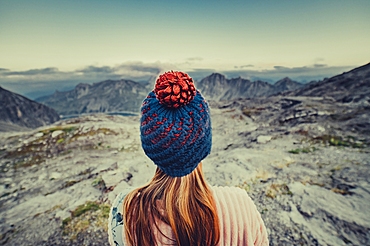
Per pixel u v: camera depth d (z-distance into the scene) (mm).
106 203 6473
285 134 16297
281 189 6156
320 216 4531
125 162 11273
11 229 5691
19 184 10352
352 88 36406
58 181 10258
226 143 19031
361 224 4023
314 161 8688
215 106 64688
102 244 4672
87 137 19781
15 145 18109
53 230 5348
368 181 5730
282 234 4270
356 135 12766
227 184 7090
